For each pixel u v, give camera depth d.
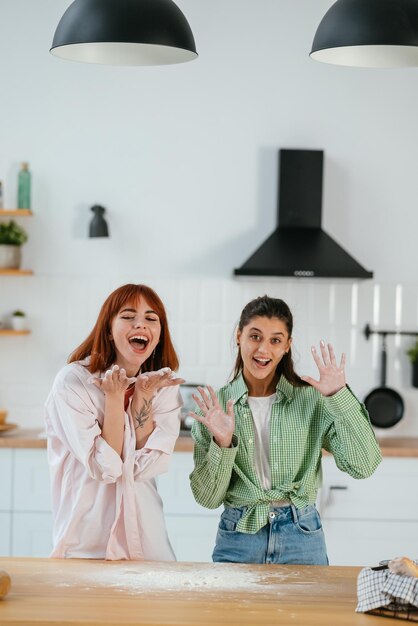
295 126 4.93
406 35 2.42
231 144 4.91
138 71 4.89
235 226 4.91
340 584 2.22
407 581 1.94
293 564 2.54
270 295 4.92
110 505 2.59
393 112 4.96
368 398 4.91
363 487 4.34
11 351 4.88
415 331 4.96
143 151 4.89
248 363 2.63
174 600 2.06
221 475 2.55
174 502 4.29
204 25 4.90
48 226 4.88
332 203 4.96
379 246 4.97
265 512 2.59
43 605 2.00
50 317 4.88
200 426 2.68
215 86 4.90
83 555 2.59
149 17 2.44
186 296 4.91
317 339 4.93
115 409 2.56
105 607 2.00
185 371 4.90
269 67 4.91
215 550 2.66
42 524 4.32
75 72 4.88
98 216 4.79
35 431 4.70
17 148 4.88
